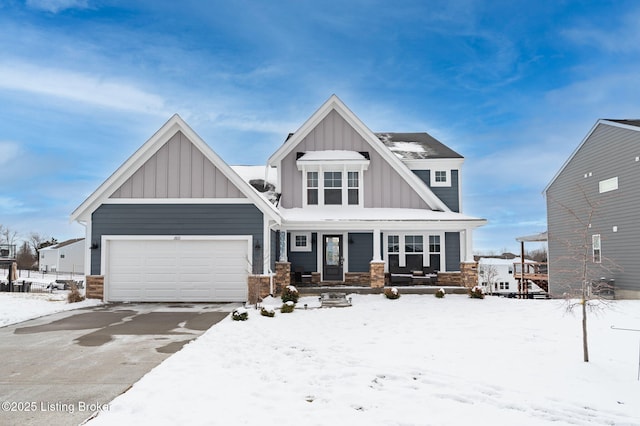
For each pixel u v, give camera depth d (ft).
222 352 27.32
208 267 52.54
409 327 36.19
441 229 59.41
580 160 81.76
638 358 26.21
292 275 63.52
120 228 52.65
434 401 19.44
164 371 23.03
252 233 52.44
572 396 19.97
